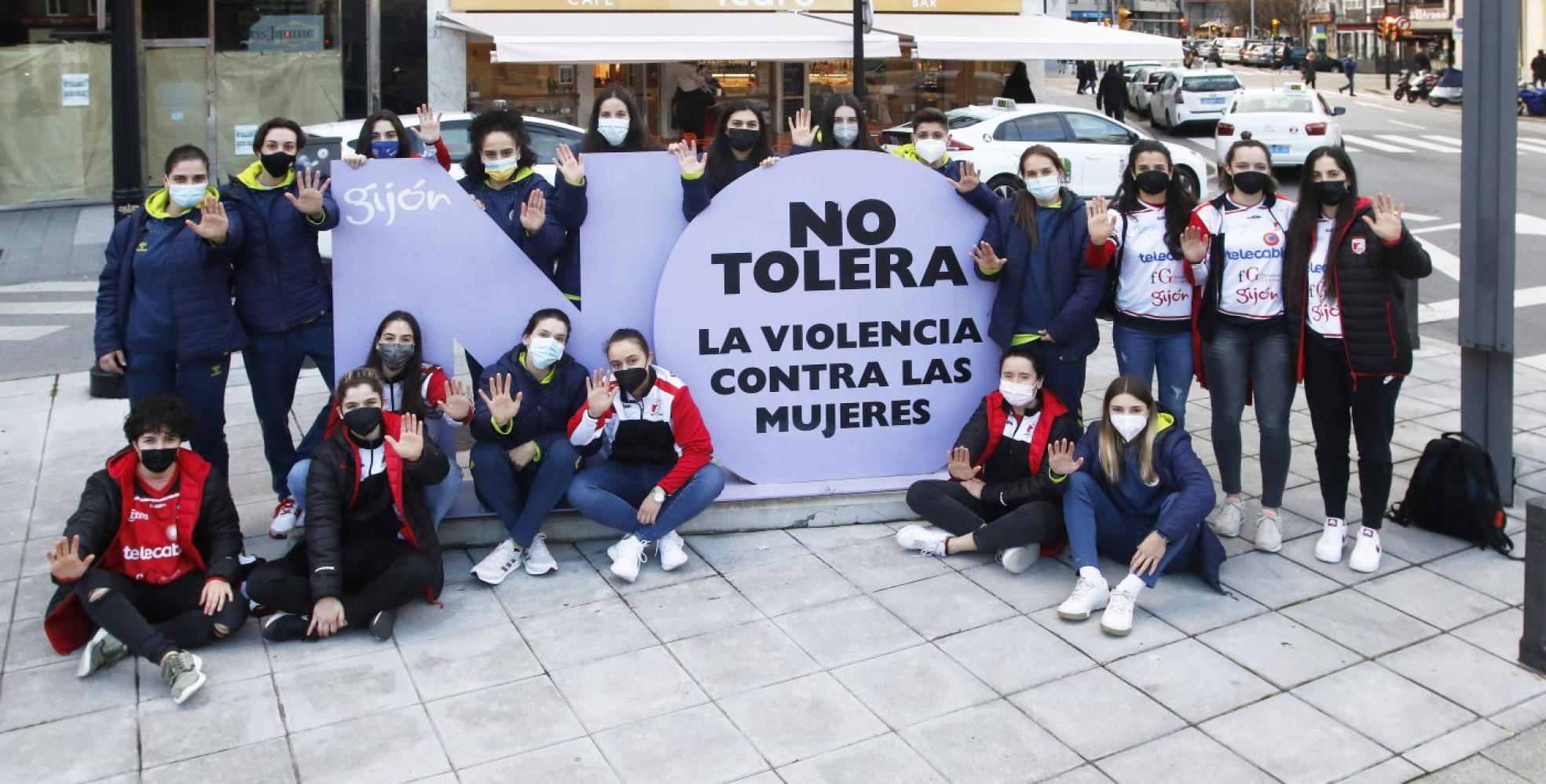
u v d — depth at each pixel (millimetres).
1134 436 5215
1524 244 14086
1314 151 5426
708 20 17703
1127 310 5840
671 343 5910
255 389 5855
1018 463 5641
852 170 5930
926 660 4746
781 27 17297
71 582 4680
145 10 17062
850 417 6141
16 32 16547
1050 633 4957
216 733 4262
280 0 17562
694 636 4945
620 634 4965
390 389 5500
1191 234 5512
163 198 5602
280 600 4859
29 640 4941
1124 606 4945
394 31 17797
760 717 4352
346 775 4020
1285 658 4746
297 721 4332
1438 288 12211
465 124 12297
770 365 6016
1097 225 5523
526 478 5555
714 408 6012
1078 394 5898
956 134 15773
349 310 5652
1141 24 91500
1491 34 5750
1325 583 5398
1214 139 26234
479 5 17672
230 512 4957
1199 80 26641
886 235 6008
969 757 4109
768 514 5992
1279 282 5559
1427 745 4180
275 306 5676
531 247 5773
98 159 17156
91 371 8367
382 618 4863
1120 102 28250
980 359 6203
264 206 5605
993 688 4539
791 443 6113
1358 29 65750
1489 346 6027
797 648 4840
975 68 20234
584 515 5508
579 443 5406
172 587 4844
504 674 4652
